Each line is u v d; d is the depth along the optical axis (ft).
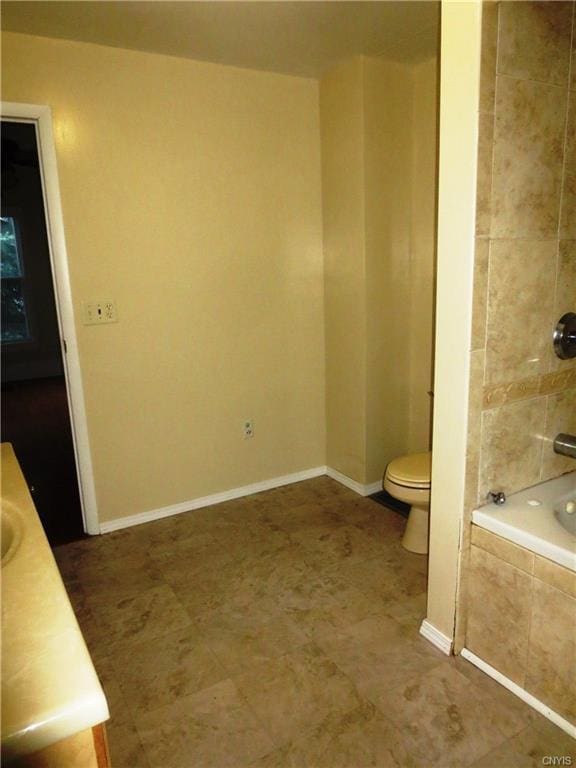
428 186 9.58
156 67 8.44
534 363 5.84
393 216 9.74
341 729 5.14
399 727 5.14
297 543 8.70
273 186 9.82
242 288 9.85
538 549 5.07
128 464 9.30
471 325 5.26
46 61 7.66
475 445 5.57
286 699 5.52
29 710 2.07
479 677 5.74
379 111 9.16
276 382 10.59
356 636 6.43
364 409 10.14
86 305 8.48
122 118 8.30
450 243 5.28
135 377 9.09
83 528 9.27
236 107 9.21
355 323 10.00
